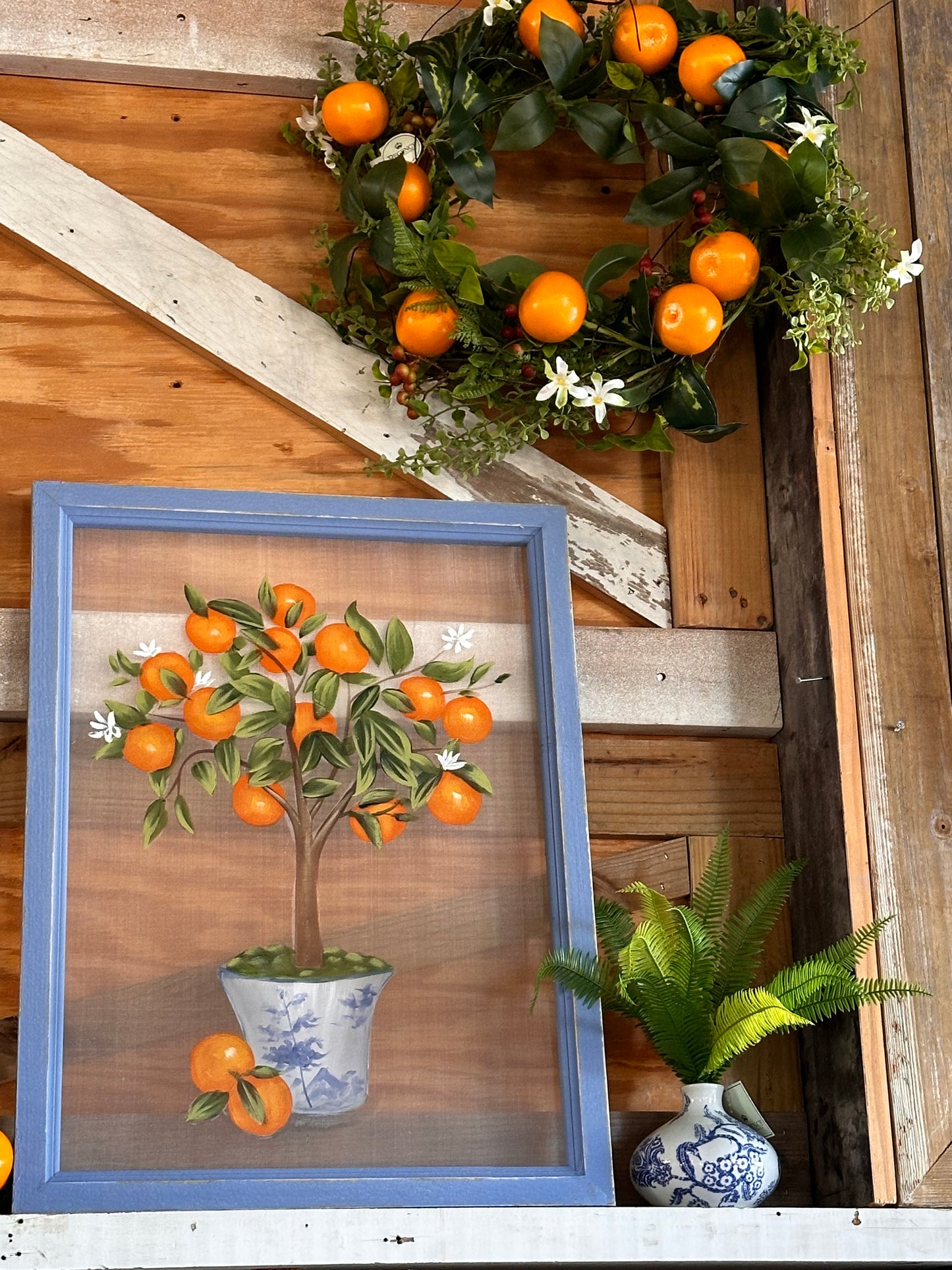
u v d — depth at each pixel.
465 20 1.66
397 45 1.63
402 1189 1.27
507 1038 1.37
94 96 1.67
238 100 1.70
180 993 1.32
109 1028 1.30
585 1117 1.33
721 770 1.61
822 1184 1.45
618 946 1.44
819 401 1.60
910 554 1.57
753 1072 1.51
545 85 1.63
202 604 1.45
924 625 1.55
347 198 1.58
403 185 1.56
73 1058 1.28
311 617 1.47
